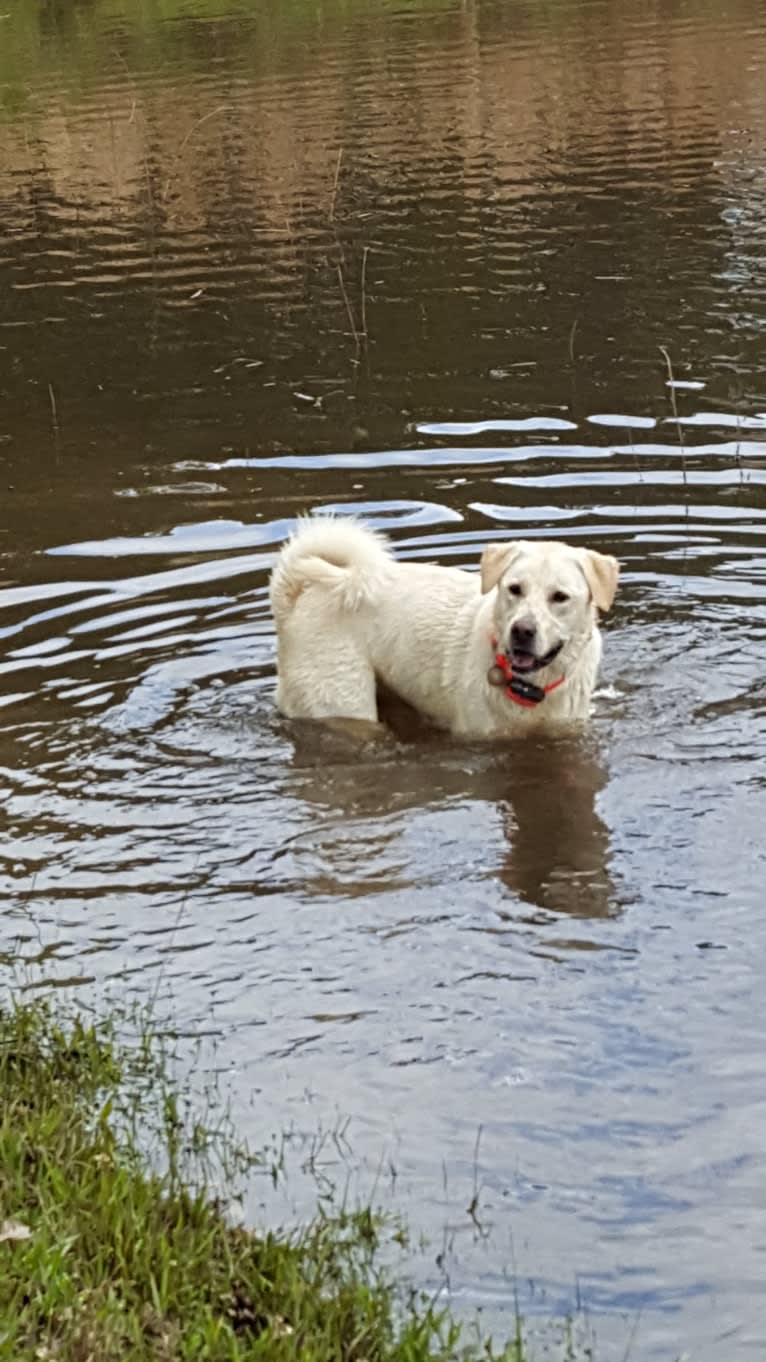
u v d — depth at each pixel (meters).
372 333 8.17
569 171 10.92
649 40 15.34
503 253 9.16
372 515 6.44
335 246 9.64
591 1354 3.79
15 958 4.63
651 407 7.16
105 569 6.22
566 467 6.71
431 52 15.41
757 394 7.20
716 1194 4.04
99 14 18.33
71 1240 3.86
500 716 5.40
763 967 4.50
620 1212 4.02
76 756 5.32
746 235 9.07
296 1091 4.27
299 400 7.51
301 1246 3.93
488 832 5.00
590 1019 4.40
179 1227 3.94
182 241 10.09
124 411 7.56
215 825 5.05
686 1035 4.35
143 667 5.70
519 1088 4.25
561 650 5.34
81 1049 4.36
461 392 7.44
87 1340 3.71
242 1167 4.12
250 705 5.54
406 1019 4.42
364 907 4.75
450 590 5.57
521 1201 4.04
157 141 12.63
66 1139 4.12
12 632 5.88
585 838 4.95
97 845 4.99
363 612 5.58
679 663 5.59
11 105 14.19
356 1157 4.13
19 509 6.70
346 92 13.91
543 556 5.32
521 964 4.55
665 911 4.68
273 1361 3.71
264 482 6.77
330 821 5.06
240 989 4.53
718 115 12.21
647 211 9.77
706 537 6.19
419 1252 3.96
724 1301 3.87
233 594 6.04
